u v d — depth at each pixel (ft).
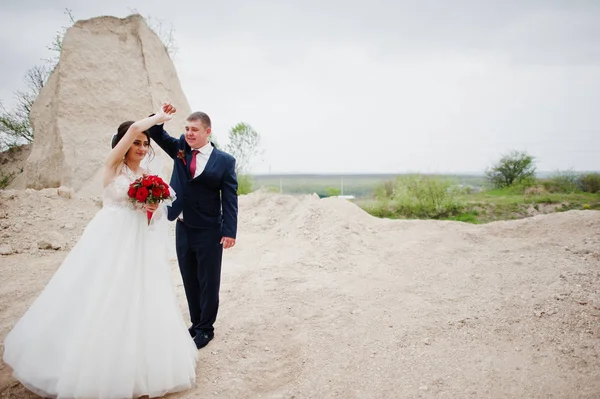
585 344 11.58
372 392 10.37
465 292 15.99
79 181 34.96
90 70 38.17
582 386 9.88
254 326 13.98
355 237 23.61
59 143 35.63
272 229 28.25
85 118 37.06
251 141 46.78
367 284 17.71
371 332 13.43
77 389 8.85
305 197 32.01
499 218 45.52
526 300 14.38
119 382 9.14
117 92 38.88
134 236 10.09
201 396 10.21
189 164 12.32
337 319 14.44
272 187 45.44
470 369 10.98
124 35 41.50
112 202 10.24
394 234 25.18
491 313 13.83
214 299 12.89
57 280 9.78
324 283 17.81
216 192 12.60
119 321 9.37
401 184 50.14
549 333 12.32
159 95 41.37
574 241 20.79
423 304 15.19
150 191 10.02
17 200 27.94
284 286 17.51
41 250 23.02
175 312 10.50
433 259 20.42
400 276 18.65
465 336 12.67
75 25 39.14
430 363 11.41
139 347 9.60
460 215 46.70
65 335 9.32
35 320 9.57
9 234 24.26
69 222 26.71
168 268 10.80
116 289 9.48
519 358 11.31
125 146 10.36
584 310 13.23
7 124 52.19
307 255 21.62
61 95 36.52
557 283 15.42
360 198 60.44
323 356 12.19
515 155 72.02
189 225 12.42
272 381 11.10
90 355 8.98
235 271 19.72
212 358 12.05
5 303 16.02
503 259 19.30
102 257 9.73
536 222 24.59
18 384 10.53
